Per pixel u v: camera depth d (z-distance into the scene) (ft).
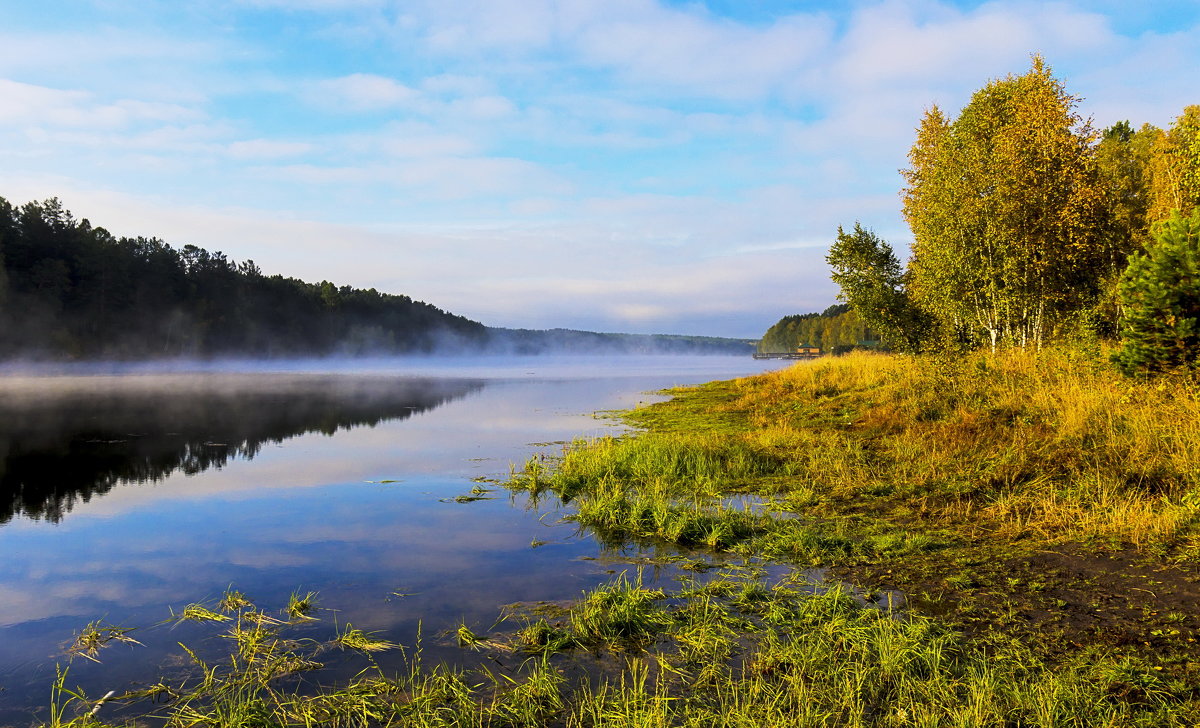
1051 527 24.71
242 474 41.50
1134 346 33.09
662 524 27.22
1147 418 32.53
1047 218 53.93
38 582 22.08
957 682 14.17
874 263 61.36
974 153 58.03
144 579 22.45
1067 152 53.11
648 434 52.54
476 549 25.41
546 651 16.39
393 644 17.06
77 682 15.35
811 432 47.11
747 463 38.17
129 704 14.35
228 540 26.94
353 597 20.52
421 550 25.35
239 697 14.33
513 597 20.38
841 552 23.40
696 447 42.04
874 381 62.44
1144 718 12.69
